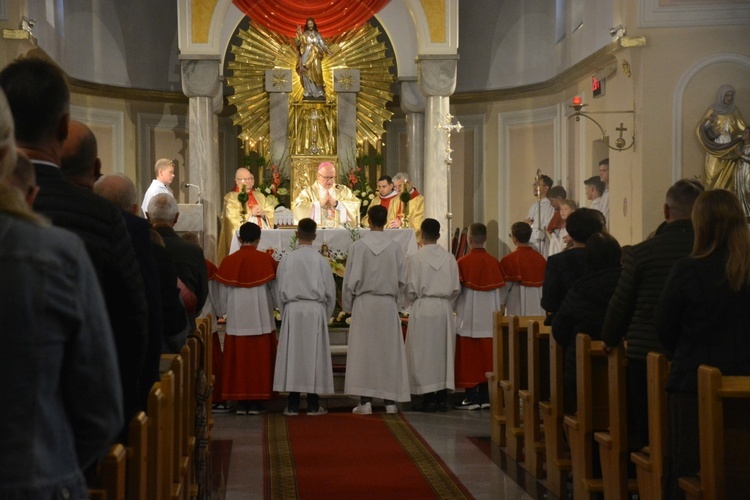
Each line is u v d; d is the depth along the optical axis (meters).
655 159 11.52
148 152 15.62
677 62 11.49
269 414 9.72
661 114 11.50
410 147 15.91
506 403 7.68
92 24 14.73
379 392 9.49
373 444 8.02
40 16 12.58
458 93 16.34
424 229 9.96
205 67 14.20
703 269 4.19
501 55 15.98
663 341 4.38
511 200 15.94
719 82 11.47
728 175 11.34
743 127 11.34
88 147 3.46
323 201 14.37
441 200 14.48
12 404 1.93
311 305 9.50
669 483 4.37
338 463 7.28
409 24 15.88
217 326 11.38
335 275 11.40
